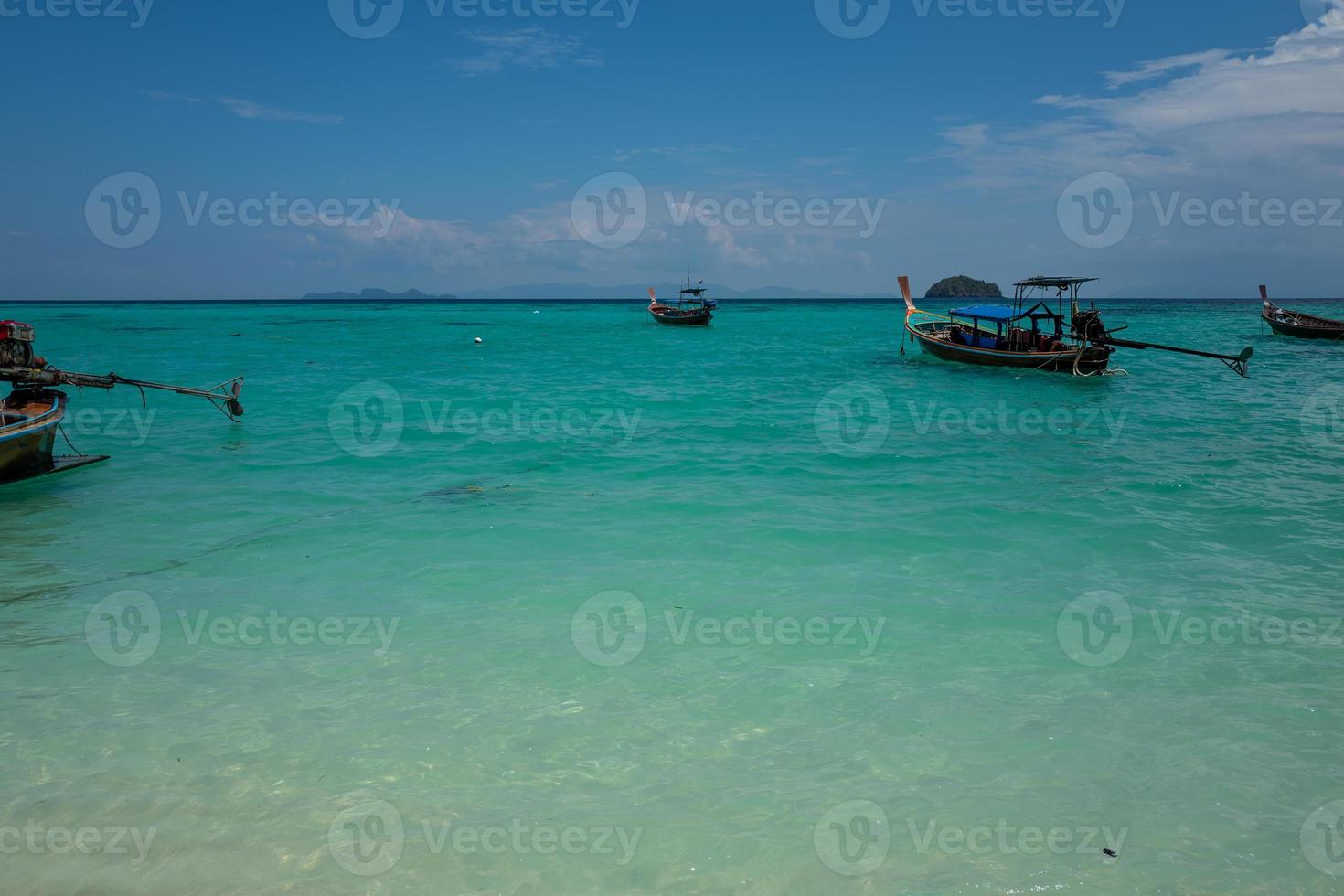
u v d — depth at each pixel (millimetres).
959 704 6840
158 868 4949
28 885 4793
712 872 4934
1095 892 4770
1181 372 32406
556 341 55188
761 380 30609
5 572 9930
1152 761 6031
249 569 10086
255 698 6941
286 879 4867
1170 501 12992
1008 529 11562
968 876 4887
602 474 15219
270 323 85812
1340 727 6453
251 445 17938
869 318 94875
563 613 8750
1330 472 14953
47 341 53250
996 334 33406
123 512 12570
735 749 6230
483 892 4762
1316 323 49844
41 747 6188
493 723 6574
